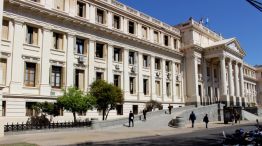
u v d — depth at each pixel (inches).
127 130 1077.1
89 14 1488.7
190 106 1886.1
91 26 1467.8
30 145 630.5
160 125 1302.9
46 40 1267.2
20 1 1162.6
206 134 956.0
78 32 1418.6
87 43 1465.3
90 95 1151.6
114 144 687.1
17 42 1157.1
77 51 1432.1
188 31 2228.1
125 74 1676.9
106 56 1567.4
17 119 1107.9
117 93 1253.1
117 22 1685.5
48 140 744.3
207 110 1802.4
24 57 1179.3
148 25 1913.1
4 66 1119.6
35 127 967.6
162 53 2012.8
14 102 1113.4
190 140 769.6
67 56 1350.9
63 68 1333.7
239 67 2559.1
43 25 1261.1
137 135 905.5
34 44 1228.5
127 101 1653.5
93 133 949.8
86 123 1102.4
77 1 1448.1
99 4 1552.7
